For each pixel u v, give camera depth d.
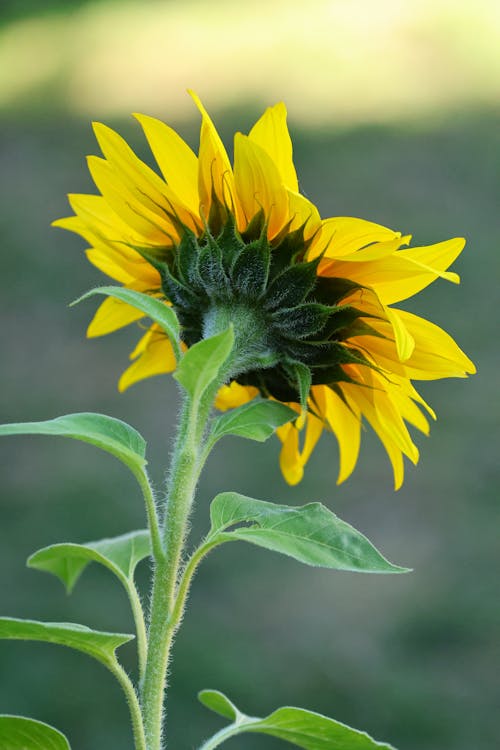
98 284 11.16
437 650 6.49
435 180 12.27
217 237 2.37
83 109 15.46
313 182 12.38
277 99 14.83
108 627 6.57
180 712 6.05
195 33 17.39
